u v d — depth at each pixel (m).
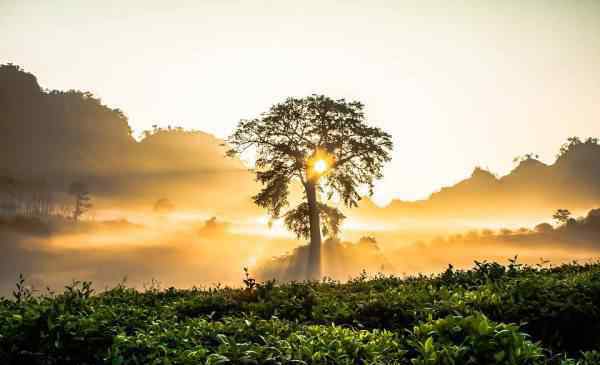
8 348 5.89
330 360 5.27
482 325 5.32
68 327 6.14
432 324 5.84
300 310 8.62
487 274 10.91
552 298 8.23
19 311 7.05
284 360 5.21
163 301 9.91
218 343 6.00
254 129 49.09
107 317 6.91
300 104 48.84
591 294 8.50
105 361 5.45
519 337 5.13
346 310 8.34
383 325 7.87
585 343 7.50
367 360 5.33
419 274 12.09
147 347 5.62
